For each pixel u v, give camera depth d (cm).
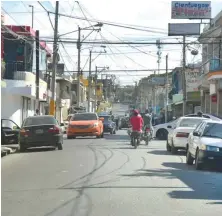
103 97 11169
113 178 1281
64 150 2228
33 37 3725
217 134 1614
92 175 1341
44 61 4619
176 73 6122
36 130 2217
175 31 4497
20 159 1864
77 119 3359
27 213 856
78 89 5484
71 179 1272
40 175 1367
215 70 3256
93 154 1973
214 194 1059
